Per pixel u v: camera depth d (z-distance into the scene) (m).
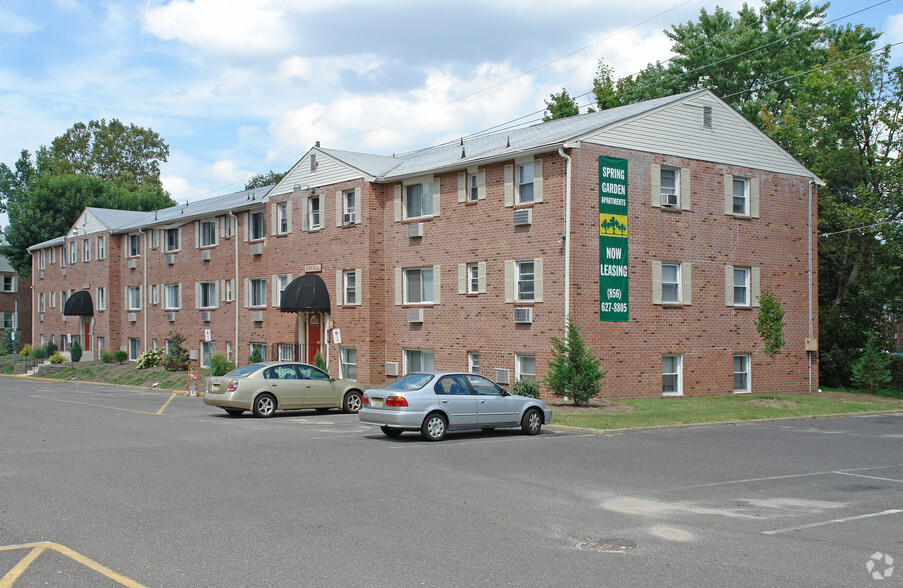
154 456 14.62
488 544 8.46
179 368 43.88
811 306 32.03
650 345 27.25
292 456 14.70
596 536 8.87
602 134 26.45
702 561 7.89
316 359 34.34
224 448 15.78
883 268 36.03
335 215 34.66
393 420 17.09
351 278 34.09
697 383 28.36
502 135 34.50
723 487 12.05
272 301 38.69
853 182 37.12
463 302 29.58
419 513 9.94
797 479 12.95
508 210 27.86
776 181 31.16
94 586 6.99
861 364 32.88
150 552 8.07
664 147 27.98
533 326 26.84
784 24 46.62
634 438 18.53
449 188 30.28
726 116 29.83
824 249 35.88
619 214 26.75
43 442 16.69
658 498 11.09
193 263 45.19
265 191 44.22
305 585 7.04
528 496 11.09
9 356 67.50
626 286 26.77
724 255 29.34
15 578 7.19
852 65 37.22
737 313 29.64
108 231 53.12
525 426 18.94
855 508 10.62
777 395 29.39
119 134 93.56
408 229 31.67
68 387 41.62
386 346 33.03
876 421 23.95
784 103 45.19
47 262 64.38
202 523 9.32
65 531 8.91
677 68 48.06
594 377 23.89
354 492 11.25
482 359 28.75
